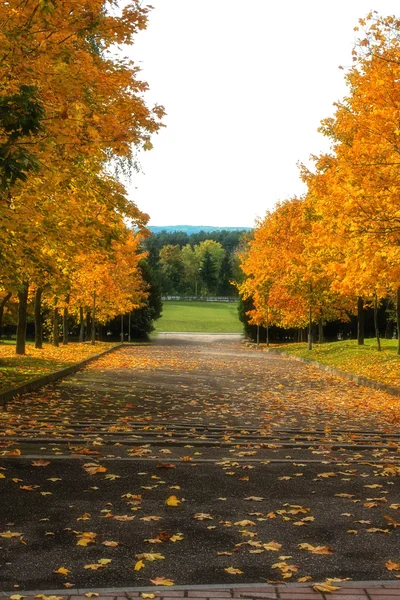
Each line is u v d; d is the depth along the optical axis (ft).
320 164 90.48
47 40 34.40
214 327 307.78
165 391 59.57
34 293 127.34
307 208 119.14
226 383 70.49
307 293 134.31
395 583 13.87
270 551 16.12
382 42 54.95
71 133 35.04
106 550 16.02
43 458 26.14
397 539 17.08
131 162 68.74
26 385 54.70
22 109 26.45
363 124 55.62
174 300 454.40
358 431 38.09
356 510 19.93
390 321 205.36
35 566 14.89
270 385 69.72
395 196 52.21
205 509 19.83
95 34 42.63
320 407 51.11
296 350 135.85
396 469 25.73
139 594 13.23
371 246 56.75
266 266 158.51
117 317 235.81
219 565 15.15
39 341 125.39
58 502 20.20
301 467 26.14
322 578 14.40
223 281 551.59
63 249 51.85
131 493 21.52
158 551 16.03
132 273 183.73
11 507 19.53
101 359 108.58
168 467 25.44
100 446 29.66
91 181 49.08
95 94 40.19
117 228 54.85
